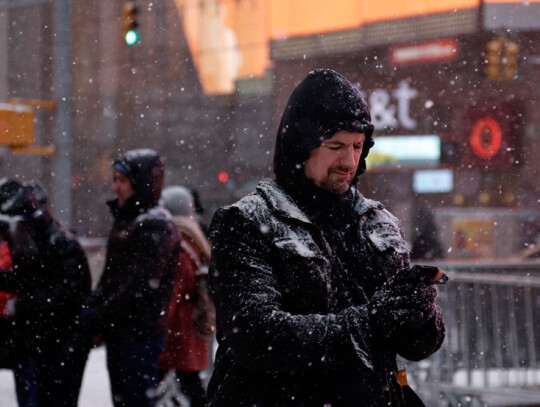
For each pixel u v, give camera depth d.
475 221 26.08
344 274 2.99
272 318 2.73
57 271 6.29
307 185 3.00
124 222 6.16
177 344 6.80
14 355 6.42
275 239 2.87
